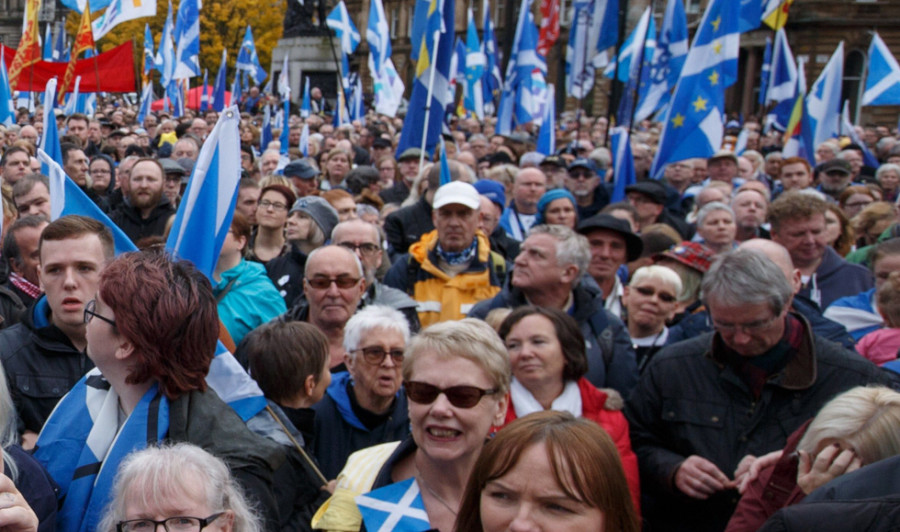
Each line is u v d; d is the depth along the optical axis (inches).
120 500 87.5
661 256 211.8
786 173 372.5
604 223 214.1
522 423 88.1
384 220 309.4
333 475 144.9
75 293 127.5
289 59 1353.3
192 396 98.8
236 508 90.8
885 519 78.0
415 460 114.2
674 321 206.7
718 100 342.6
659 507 148.8
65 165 327.6
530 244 175.9
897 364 153.3
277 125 735.1
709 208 249.4
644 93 629.6
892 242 194.2
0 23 2372.0
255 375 139.4
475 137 610.5
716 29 342.3
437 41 351.3
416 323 202.1
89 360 134.1
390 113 597.0
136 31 1653.5
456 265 219.0
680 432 143.3
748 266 135.3
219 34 1822.1
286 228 239.5
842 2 1589.6
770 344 137.3
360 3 1978.3
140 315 95.0
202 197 130.6
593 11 561.9
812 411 137.1
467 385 109.0
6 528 81.0
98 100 988.6
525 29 587.8
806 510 81.0
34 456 100.7
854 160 485.1
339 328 177.2
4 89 299.1
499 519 85.3
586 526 83.6
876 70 478.0
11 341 132.3
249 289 195.3
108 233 132.3
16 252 187.9
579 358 146.6
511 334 146.6
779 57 534.9
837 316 203.2
